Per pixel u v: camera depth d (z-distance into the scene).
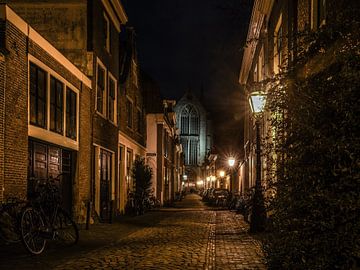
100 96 20.48
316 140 4.42
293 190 4.79
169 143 47.75
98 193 19.64
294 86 5.19
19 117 11.72
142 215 25.41
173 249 10.84
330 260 4.31
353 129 4.27
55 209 11.26
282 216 4.93
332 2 6.84
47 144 14.26
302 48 5.57
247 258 9.49
